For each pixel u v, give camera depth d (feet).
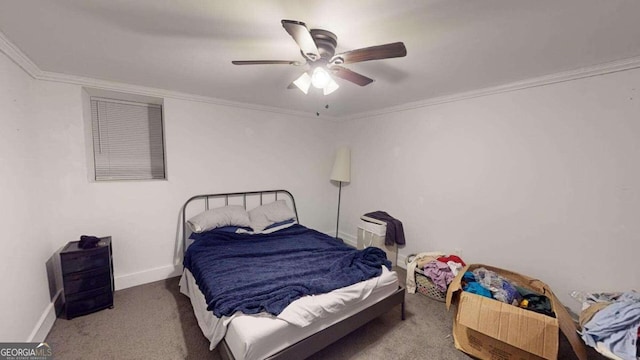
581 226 6.77
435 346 6.28
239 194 10.99
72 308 6.88
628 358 4.53
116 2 4.01
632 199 6.07
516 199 7.84
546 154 7.23
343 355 5.90
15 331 5.13
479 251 8.75
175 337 6.32
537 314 5.29
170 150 9.25
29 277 5.82
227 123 10.43
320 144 13.55
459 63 6.34
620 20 4.37
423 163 10.25
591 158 6.55
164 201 9.26
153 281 9.12
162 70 6.98
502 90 7.91
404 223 11.08
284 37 5.16
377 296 6.52
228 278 6.12
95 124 8.68
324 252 8.04
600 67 6.24
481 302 5.87
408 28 4.73
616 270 6.32
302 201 13.12
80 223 7.84
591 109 6.49
